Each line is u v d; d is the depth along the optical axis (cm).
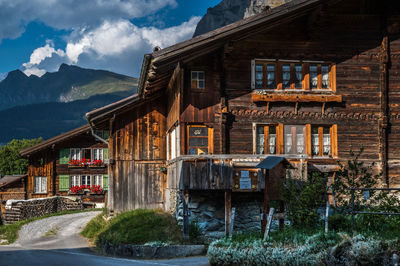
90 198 3428
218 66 1688
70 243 1852
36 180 3431
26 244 1861
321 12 1653
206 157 1499
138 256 1384
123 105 2066
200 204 1555
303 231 1205
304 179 1483
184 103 1659
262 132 1716
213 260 1089
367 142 1745
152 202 2091
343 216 1261
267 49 1714
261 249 1025
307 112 1731
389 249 879
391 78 1770
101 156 3475
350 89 1752
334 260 913
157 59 1480
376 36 1772
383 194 1342
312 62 1731
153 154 2116
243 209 1570
